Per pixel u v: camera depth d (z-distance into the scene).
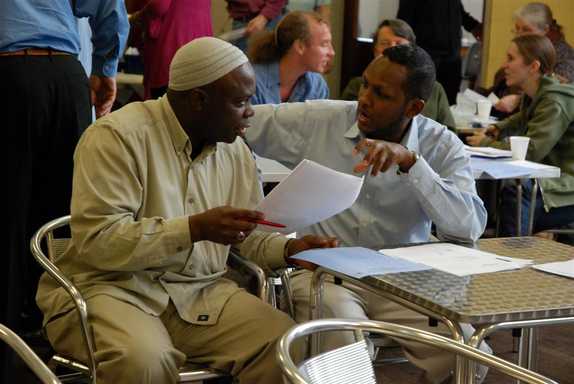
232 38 5.20
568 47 4.95
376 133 2.65
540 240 2.53
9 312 2.95
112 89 3.38
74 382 2.63
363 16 6.89
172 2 4.38
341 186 2.13
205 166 2.33
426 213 2.59
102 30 3.22
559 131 4.52
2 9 2.83
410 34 4.69
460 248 2.35
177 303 2.24
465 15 6.95
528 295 1.89
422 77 2.55
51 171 2.98
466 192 2.54
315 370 1.47
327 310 2.44
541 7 5.73
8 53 2.83
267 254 2.36
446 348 1.60
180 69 2.21
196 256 2.29
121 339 2.04
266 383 2.17
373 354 2.49
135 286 2.20
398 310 2.54
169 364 2.05
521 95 5.47
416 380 3.47
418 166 2.42
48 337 2.27
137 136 2.20
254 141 2.83
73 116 2.95
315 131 2.79
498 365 1.56
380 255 2.23
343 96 5.02
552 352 3.90
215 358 2.22
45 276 2.34
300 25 3.84
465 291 1.91
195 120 2.24
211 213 2.09
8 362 2.96
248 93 2.24
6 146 2.87
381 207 2.72
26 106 2.85
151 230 2.10
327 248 2.29
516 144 4.10
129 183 2.17
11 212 2.91
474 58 7.04
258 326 2.21
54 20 2.90
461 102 5.75
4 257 2.94
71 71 2.93
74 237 2.15
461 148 2.74
